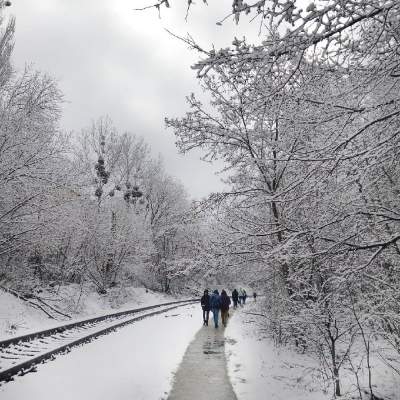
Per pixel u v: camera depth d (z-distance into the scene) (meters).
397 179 5.95
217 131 11.03
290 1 3.43
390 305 7.11
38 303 20.28
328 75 4.63
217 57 3.98
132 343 12.11
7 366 7.61
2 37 21.05
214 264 10.80
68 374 7.99
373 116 4.77
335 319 7.34
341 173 4.70
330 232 5.65
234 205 11.07
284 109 5.10
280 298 11.38
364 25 4.19
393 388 7.16
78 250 26.61
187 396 6.85
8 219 18.28
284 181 8.80
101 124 36.88
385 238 5.64
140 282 41.81
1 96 20.23
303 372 8.38
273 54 3.96
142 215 39.91
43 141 18.78
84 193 22.72
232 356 10.31
